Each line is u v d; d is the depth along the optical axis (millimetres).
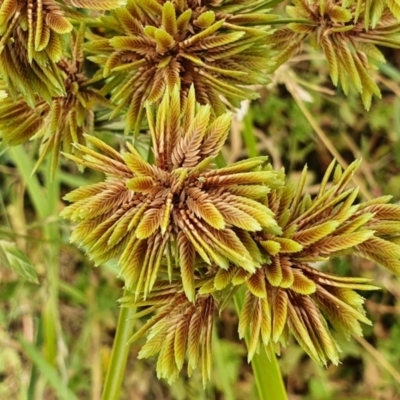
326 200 171
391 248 166
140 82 177
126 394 350
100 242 155
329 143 320
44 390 362
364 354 342
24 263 270
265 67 179
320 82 354
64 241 325
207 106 156
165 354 169
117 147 323
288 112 354
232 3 177
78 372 347
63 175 325
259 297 160
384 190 355
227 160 354
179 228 157
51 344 306
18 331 357
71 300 361
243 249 151
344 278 163
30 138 192
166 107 157
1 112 183
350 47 199
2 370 349
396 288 338
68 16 165
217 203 154
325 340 162
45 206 301
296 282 161
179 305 171
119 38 170
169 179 157
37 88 164
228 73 172
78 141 194
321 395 341
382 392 345
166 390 350
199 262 166
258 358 207
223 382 306
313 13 193
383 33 192
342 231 166
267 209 151
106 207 156
